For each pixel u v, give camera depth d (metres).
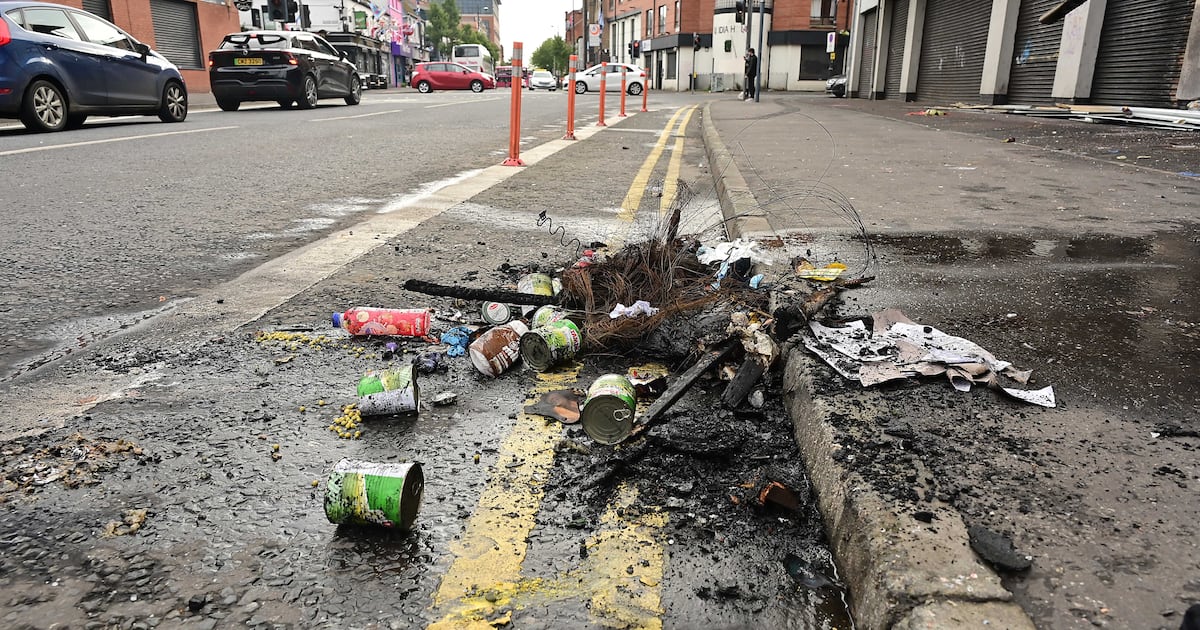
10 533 1.64
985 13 17.14
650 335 2.78
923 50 22.11
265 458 1.98
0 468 1.89
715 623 1.43
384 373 2.25
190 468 1.92
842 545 1.58
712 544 1.67
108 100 11.16
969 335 2.59
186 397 2.33
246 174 6.95
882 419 1.94
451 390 2.43
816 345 2.40
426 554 1.62
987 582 1.34
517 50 7.78
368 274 3.66
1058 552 1.42
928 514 1.52
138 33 23.00
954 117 14.43
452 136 11.08
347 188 6.33
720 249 3.68
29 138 9.45
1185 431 1.88
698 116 18.52
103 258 4.00
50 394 2.34
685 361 2.59
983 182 6.20
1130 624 1.25
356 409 2.27
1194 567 1.38
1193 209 4.96
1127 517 1.53
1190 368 2.30
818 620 1.45
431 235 4.53
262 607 1.45
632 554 1.63
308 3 38.69
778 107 20.22
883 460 1.74
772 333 2.50
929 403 2.03
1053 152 8.38
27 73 9.83
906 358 2.28
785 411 2.28
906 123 13.09
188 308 3.16
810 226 4.40
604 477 1.91
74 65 10.50
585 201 5.88
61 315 3.10
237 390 2.39
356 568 1.57
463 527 1.72
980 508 1.55
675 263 3.22
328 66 17.56
